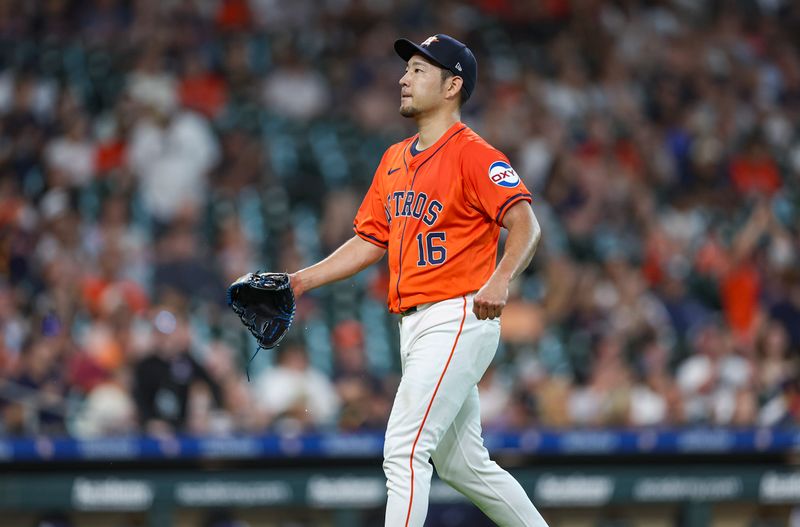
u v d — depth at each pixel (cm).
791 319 4250
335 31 5628
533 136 5088
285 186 4684
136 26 5184
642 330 4025
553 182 4809
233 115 5019
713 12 6450
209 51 5244
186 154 4466
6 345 3170
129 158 4428
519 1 6091
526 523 1752
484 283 1702
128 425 2973
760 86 6091
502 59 5719
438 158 1706
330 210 4316
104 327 3341
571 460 2891
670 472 2941
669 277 4381
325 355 3756
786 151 5728
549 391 3500
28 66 4878
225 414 3109
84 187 4366
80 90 4884
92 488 2678
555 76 5647
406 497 1619
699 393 3616
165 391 3048
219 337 3728
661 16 6278
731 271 4472
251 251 4134
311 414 3250
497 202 1639
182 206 4094
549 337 4016
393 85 5369
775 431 2998
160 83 4791
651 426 3025
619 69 5806
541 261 4444
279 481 2764
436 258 1689
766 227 4650
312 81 5256
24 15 5153
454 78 1723
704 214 5053
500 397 3500
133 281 3769
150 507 2700
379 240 1814
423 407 1652
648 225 4778
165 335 3095
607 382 3553
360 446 2806
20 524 2697
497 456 2848
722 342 3719
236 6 5597
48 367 3156
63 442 2672
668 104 5656
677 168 5325
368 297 4184
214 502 2728
